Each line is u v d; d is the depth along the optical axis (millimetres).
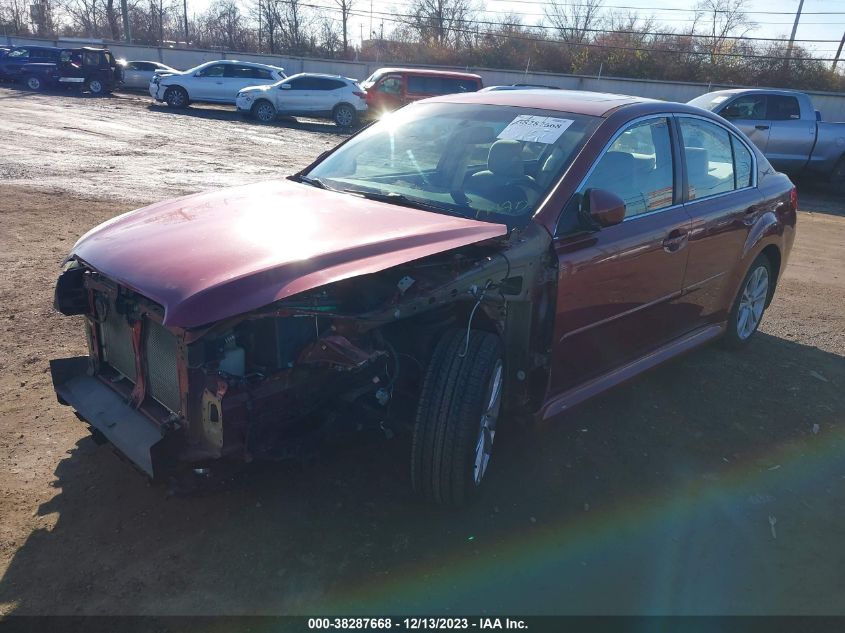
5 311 5211
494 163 3670
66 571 2689
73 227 7828
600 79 34281
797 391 4734
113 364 3127
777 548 3107
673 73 40844
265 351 2656
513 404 3365
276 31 53969
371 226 3006
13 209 8414
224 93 23891
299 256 2619
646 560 2965
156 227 3059
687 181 4227
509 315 3193
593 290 3451
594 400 3785
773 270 5484
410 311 2715
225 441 2510
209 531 2955
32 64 27266
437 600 2660
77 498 3107
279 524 3023
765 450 3941
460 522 3123
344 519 3080
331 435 2920
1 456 3369
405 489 3316
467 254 3090
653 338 4160
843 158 14914
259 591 2650
